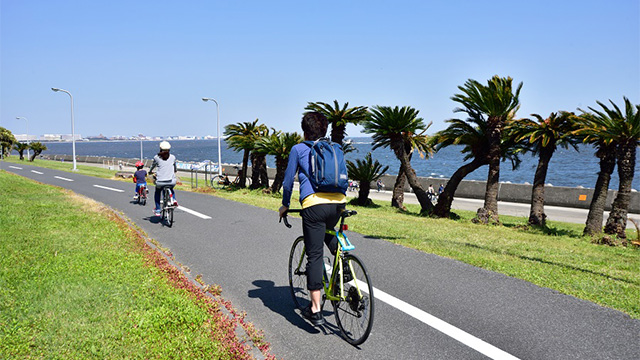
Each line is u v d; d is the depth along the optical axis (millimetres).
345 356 3582
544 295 4941
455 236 9180
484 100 14344
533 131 14484
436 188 33094
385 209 18812
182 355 3322
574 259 7312
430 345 3754
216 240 8094
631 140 11992
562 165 109938
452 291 5094
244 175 25891
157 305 4270
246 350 3486
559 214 23750
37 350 3326
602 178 12852
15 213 9711
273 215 11133
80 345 3428
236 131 25203
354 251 7074
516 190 29062
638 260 7801
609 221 12453
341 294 3857
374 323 4219
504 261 6621
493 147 14758
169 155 9609
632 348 3656
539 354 3566
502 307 4582
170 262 6207
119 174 27281
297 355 3602
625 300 4781
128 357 3285
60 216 9523
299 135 21219
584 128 12719
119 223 8844
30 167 40594
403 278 5590
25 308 4098
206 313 4117
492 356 3547
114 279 5059
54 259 5805
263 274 5926
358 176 20000
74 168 40406
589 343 3746
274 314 4504
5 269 5234
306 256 4309
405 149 19156
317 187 3773
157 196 9797
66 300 4340
